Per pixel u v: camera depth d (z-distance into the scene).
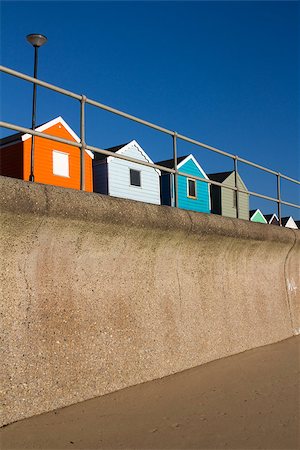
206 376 6.14
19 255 4.68
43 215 4.67
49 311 4.88
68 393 4.83
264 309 8.66
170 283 6.60
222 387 5.68
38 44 12.22
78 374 4.98
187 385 5.71
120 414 4.65
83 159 5.39
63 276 5.11
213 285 7.45
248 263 8.50
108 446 3.91
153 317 6.12
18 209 4.43
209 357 6.93
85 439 4.02
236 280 8.08
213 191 28.70
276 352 7.75
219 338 7.24
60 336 4.92
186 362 6.46
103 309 5.48
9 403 4.30
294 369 6.62
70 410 4.68
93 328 5.29
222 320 7.42
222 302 7.54
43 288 4.88
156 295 6.29
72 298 5.16
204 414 4.73
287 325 9.30
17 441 3.92
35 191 4.62
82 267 5.35
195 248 7.03
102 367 5.25
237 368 6.61
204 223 6.97
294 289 9.95
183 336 6.52
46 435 4.06
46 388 4.63
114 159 22.62
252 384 5.84
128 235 5.76
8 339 4.44
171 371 6.17
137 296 6.00
